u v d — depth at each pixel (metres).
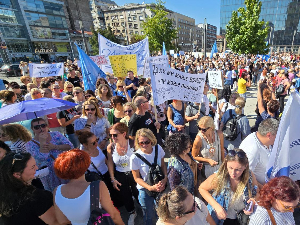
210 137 2.66
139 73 7.57
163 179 2.29
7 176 1.47
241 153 1.69
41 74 6.82
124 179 2.65
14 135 2.57
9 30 38.19
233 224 1.92
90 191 1.55
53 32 45.22
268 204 1.48
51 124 4.21
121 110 4.05
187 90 3.60
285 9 49.78
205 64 16.45
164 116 4.49
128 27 73.81
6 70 20.45
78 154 1.65
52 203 1.57
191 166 2.39
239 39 21.80
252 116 6.99
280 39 52.72
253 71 13.09
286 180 1.46
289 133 1.84
